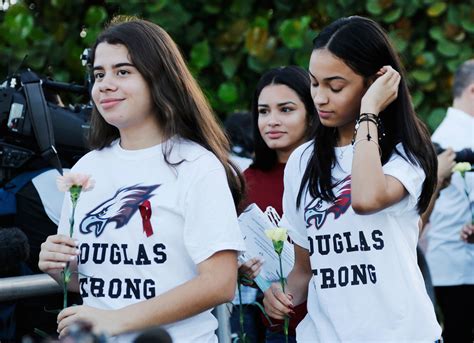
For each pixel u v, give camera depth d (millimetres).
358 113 7543
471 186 13602
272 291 7969
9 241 8578
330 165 7598
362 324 7336
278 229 7766
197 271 7113
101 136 7477
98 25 15406
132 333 6770
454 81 14469
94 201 7285
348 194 7453
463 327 13953
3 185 9477
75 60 15695
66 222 7414
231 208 7078
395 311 7312
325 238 7512
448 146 13172
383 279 7316
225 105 16234
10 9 15359
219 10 15945
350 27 7477
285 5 16172
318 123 7680
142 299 6980
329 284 7477
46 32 16016
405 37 15836
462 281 13820
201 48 15836
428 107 16188
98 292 7098
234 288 7059
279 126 10258
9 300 8273
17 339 8852
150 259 6996
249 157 13250
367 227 7352
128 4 15742
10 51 14992
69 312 6867
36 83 9484
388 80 7387
